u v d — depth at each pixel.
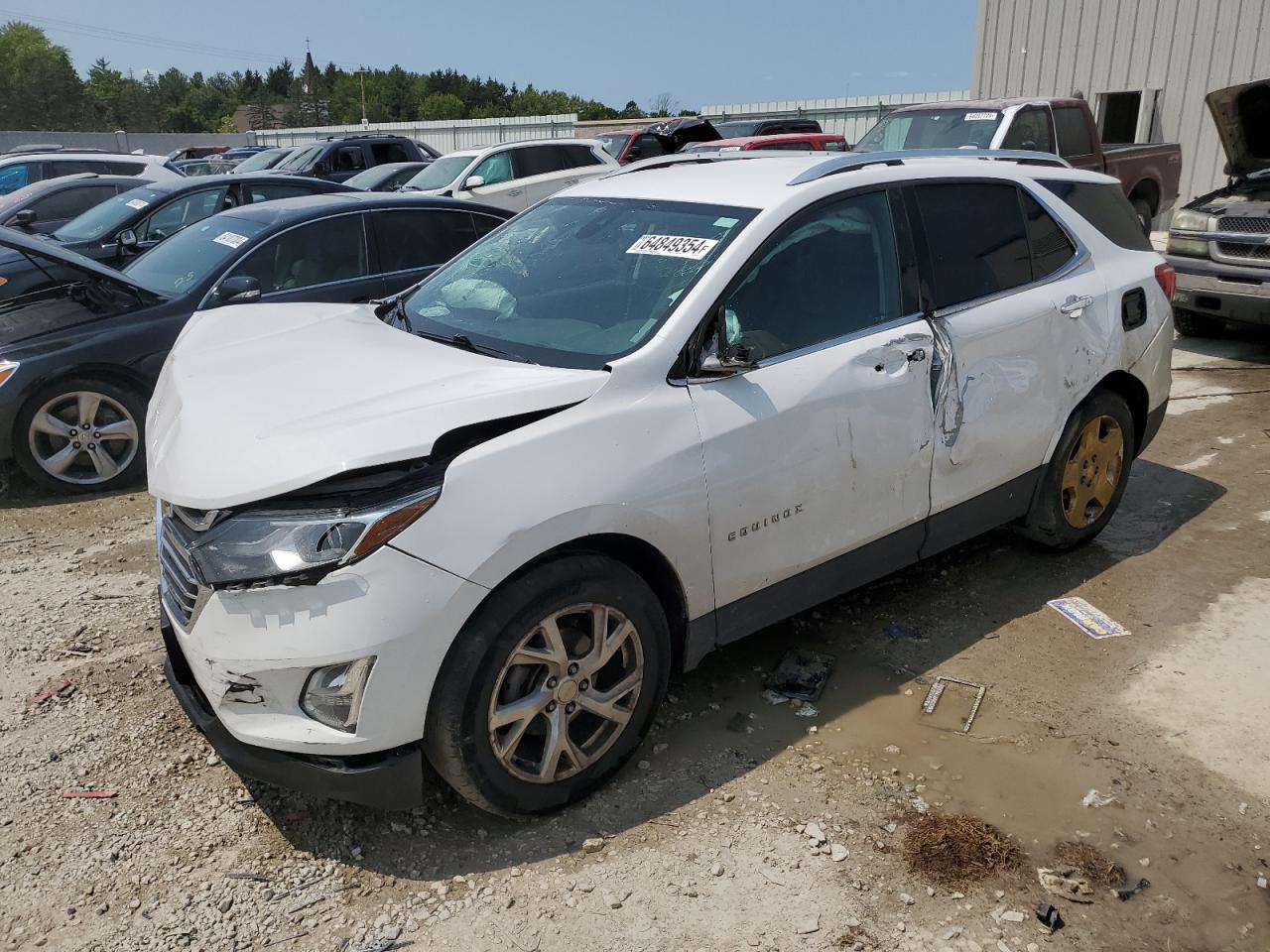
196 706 2.82
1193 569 4.56
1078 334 4.22
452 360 3.15
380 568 2.49
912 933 2.53
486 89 152.62
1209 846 2.83
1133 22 16.05
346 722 2.56
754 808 2.98
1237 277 8.00
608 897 2.65
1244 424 6.63
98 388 5.77
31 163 14.30
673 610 3.18
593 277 3.49
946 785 3.09
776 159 4.02
